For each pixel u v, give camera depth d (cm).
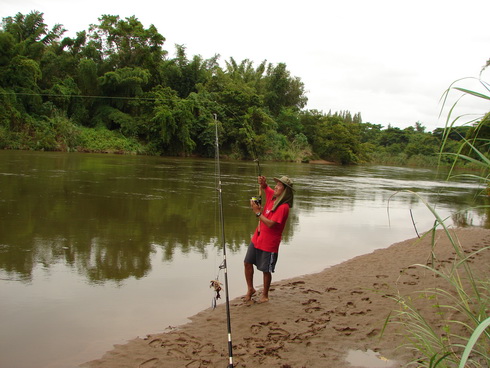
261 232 443
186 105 3750
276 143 4688
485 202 1653
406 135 7756
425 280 538
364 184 2203
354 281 535
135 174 1803
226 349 339
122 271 534
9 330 361
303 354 334
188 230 788
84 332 364
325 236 829
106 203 1020
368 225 974
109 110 3759
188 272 544
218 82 4544
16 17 3894
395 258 659
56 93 3475
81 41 4016
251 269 455
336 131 5553
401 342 357
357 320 405
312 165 4344
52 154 2700
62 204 966
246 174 2239
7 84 3130
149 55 3988
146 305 430
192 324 389
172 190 1350
